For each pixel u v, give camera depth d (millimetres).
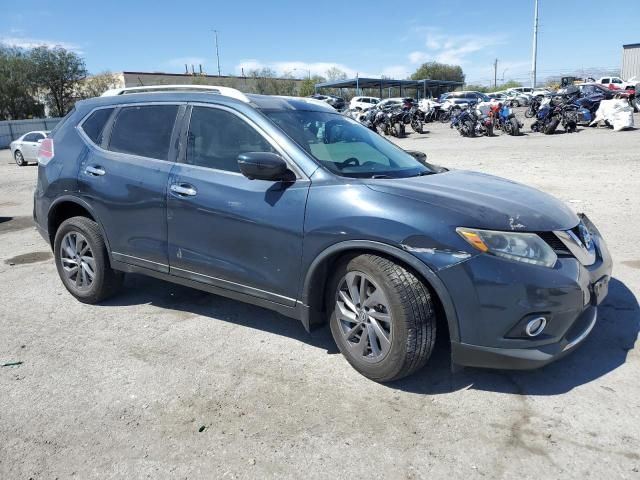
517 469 2521
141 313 4496
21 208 10266
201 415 3010
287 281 3475
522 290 2861
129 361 3648
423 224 2975
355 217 3146
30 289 5180
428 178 3686
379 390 3211
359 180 3350
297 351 3746
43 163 4852
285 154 3537
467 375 3350
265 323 4238
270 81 65250
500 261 2875
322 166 3432
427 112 32969
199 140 3949
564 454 2613
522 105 47625
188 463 2625
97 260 4500
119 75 56531
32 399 3205
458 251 2900
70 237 4695
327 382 3316
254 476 2525
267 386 3289
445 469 2533
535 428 2816
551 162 12430
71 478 2541
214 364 3584
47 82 48781
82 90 52062
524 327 2908
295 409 3041
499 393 3146
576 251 3160
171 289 5066
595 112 21672
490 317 2896
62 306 4699
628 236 6258
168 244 4016
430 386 3240
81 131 4676
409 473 2516
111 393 3252
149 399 3180
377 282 3104
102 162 4387
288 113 3922
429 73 90562
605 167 11281
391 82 60438
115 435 2848
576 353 3582
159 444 2770
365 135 4320
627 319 4055
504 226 2953
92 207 4426
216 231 3727
